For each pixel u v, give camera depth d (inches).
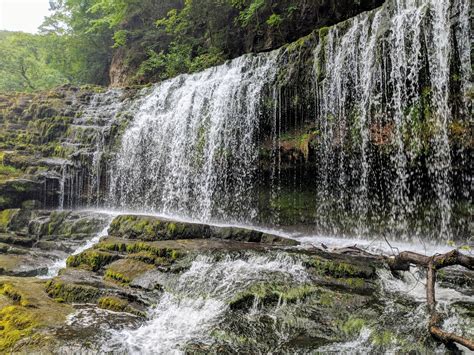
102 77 1172.5
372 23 398.3
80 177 651.5
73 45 1133.7
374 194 406.6
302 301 215.0
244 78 524.1
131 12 955.3
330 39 435.2
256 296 218.4
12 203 586.9
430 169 361.1
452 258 197.6
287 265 259.9
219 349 182.1
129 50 991.6
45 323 212.5
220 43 762.8
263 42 685.9
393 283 233.6
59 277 285.0
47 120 746.8
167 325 213.9
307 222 466.0
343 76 414.9
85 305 247.1
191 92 605.9
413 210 379.9
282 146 465.4
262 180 497.7
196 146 565.6
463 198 345.7
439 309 191.9
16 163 650.2
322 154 434.6
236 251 283.7
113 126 685.9
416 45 354.6
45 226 516.1
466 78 323.3
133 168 641.6
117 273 278.2
